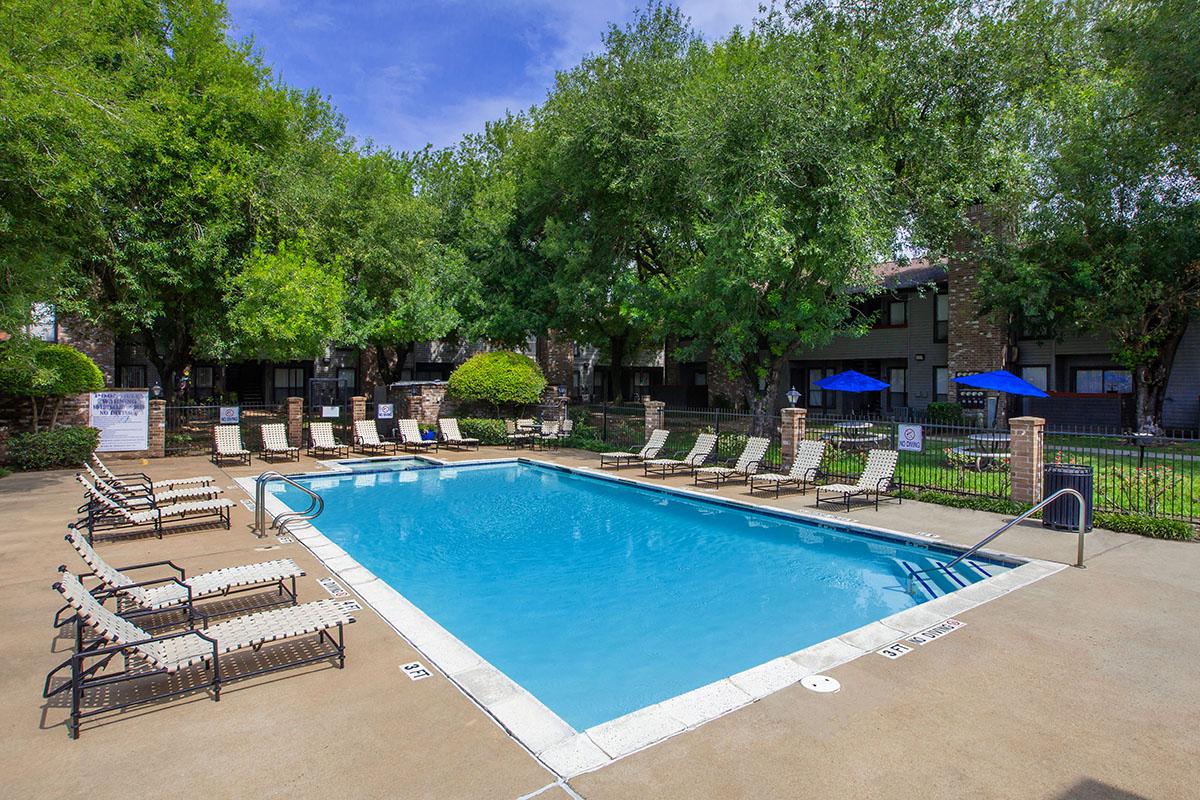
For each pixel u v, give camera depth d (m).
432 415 22.30
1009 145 16.48
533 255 23.95
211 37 19.00
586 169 20.08
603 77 19.08
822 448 13.34
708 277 15.16
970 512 10.80
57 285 14.30
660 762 3.68
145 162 16.56
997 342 21.69
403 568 8.98
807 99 13.81
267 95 20.38
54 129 12.15
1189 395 19.58
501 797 3.36
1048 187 18.08
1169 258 16.33
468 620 7.07
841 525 10.24
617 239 22.11
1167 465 13.98
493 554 9.69
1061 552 8.23
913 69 16.08
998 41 15.95
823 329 15.11
